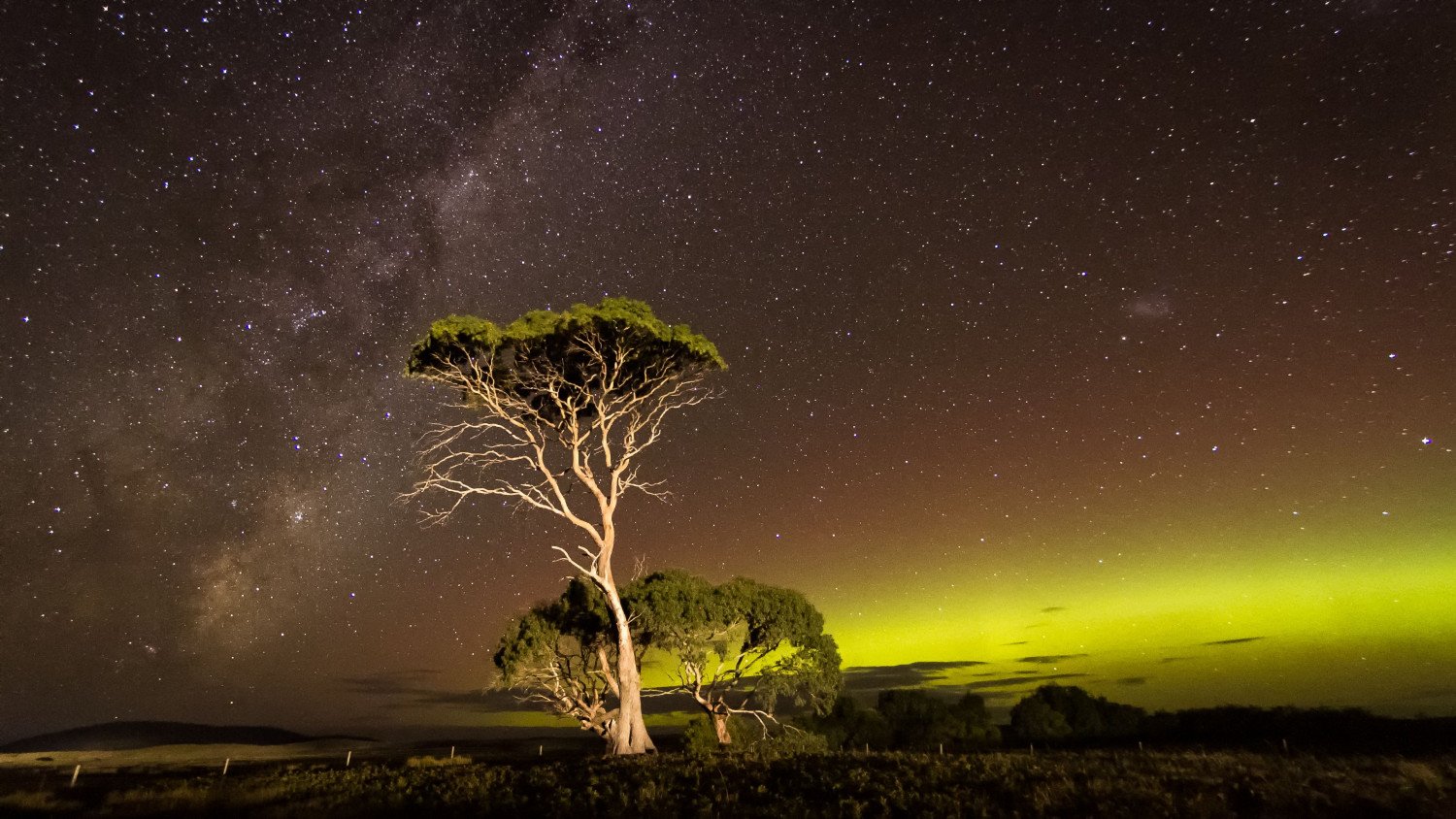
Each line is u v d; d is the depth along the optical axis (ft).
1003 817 41.37
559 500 87.40
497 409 87.56
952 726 133.08
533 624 107.55
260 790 62.13
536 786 57.82
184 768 109.50
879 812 44.45
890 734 134.21
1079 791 46.55
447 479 85.30
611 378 89.10
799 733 103.14
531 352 86.17
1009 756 71.00
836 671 108.88
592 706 106.73
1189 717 123.13
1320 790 45.50
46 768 120.57
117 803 55.88
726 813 45.39
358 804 52.95
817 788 51.57
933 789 49.62
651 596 106.01
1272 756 65.72
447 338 82.07
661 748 103.30
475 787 58.34
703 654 106.52
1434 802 41.98
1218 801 42.63
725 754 75.46
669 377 91.50
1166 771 54.19
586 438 90.58
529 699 106.32
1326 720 103.04
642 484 90.58
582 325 83.71
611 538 88.07
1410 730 85.76
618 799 51.11
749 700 106.52
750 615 109.40
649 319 85.87
